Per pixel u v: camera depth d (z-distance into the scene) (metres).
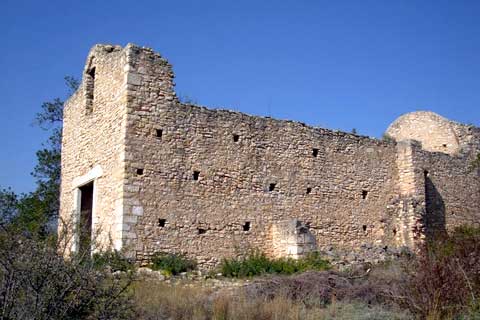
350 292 13.93
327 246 22.34
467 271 12.22
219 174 19.81
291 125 22.33
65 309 9.30
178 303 12.12
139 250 17.44
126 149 17.83
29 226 10.45
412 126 31.80
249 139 20.94
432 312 11.23
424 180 25.86
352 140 24.28
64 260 9.92
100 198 19.03
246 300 12.80
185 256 18.38
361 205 23.89
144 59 18.75
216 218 19.41
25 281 9.19
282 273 17.88
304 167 22.34
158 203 18.14
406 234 24.56
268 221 20.80
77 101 22.33
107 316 9.81
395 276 15.40
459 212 27.50
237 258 19.58
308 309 12.59
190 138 19.33
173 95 19.19
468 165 28.64
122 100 18.38
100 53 20.61
